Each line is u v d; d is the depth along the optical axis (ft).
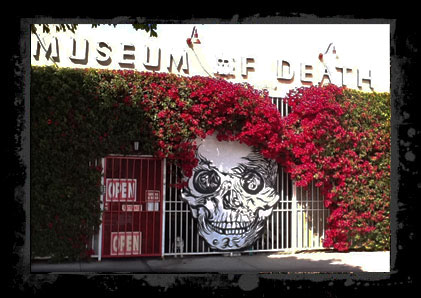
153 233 26.63
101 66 27.30
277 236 29.94
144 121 26.37
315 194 31.48
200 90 27.63
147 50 28.27
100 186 25.40
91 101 25.32
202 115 27.58
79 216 24.82
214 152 28.73
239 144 29.35
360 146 31.63
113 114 25.76
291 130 30.04
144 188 26.81
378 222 31.89
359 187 31.50
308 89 30.55
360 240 31.42
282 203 30.22
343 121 31.07
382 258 28.02
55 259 24.26
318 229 30.96
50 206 24.25
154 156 26.76
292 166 29.86
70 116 24.75
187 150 27.27
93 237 25.61
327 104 30.37
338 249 30.60
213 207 28.35
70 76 24.93
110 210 25.91
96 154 25.31
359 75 33.40
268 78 31.07
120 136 25.82
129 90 26.14
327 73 32.58
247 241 28.96
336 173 30.50
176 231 27.58
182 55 29.04
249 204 29.19
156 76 26.96
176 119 27.12
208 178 28.40
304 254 29.43
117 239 25.99
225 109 28.09
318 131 29.94
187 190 27.84
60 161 24.49
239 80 30.32
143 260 26.11
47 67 24.57
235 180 29.01
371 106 32.14
